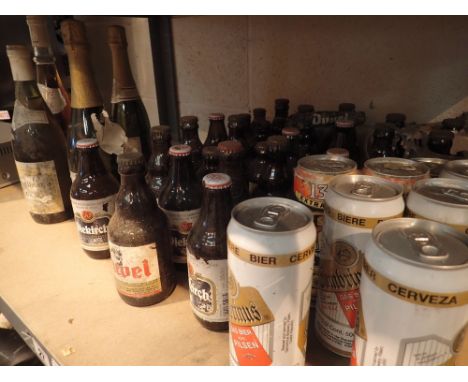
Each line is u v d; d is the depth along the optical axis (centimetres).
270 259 36
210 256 48
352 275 42
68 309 58
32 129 77
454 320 31
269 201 42
